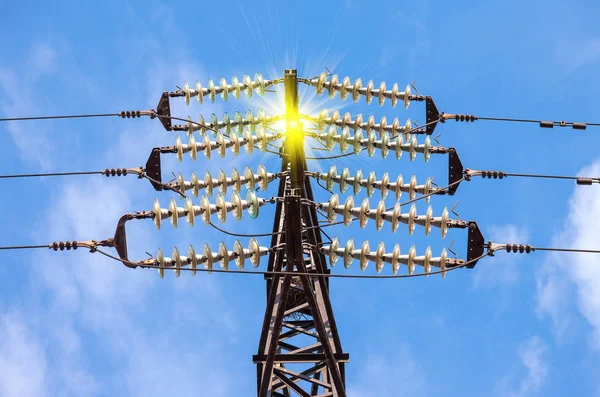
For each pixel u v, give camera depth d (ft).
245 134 85.15
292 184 78.33
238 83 91.50
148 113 92.32
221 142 84.64
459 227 75.15
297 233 71.87
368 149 85.25
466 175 82.89
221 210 75.10
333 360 74.74
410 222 75.31
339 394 74.64
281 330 81.30
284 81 81.66
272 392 77.92
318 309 73.77
